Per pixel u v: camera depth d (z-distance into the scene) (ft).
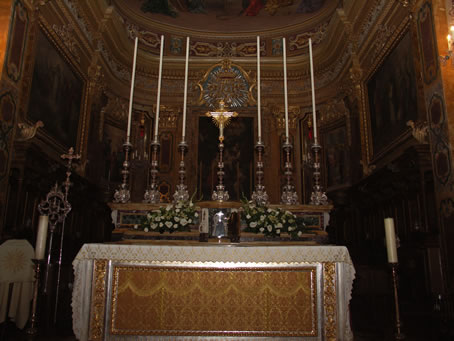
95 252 13.02
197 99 37.63
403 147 22.00
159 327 12.96
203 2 39.68
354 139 29.76
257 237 15.66
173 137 36.68
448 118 16.71
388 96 24.43
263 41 39.81
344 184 31.65
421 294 17.37
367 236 25.21
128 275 13.34
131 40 36.73
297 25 38.78
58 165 19.97
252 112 37.40
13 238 16.85
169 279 13.26
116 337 12.93
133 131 35.63
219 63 37.65
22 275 15.75
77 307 13.03
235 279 13.26
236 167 36.06
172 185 35.40
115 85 34.01
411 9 20.59
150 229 15.44
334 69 34.35
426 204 17.51
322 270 13.35
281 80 38.14
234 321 12.98
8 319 15.56
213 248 12.99
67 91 25.44
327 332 12.94
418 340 14.93
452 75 17.20
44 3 21.07
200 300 13.12
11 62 18.38
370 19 27.35
